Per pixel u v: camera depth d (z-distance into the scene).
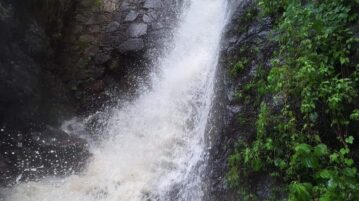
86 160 6.24
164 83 7.25
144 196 5.54
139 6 8.26
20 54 6.09
